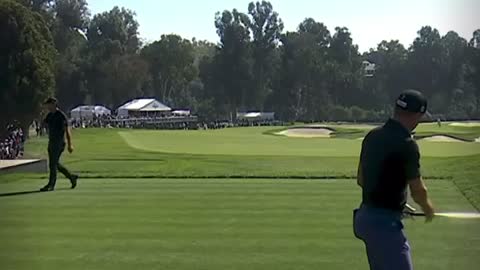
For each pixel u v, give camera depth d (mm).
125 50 107062
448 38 94625
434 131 55625
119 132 57094
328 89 108312
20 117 37188
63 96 94062
